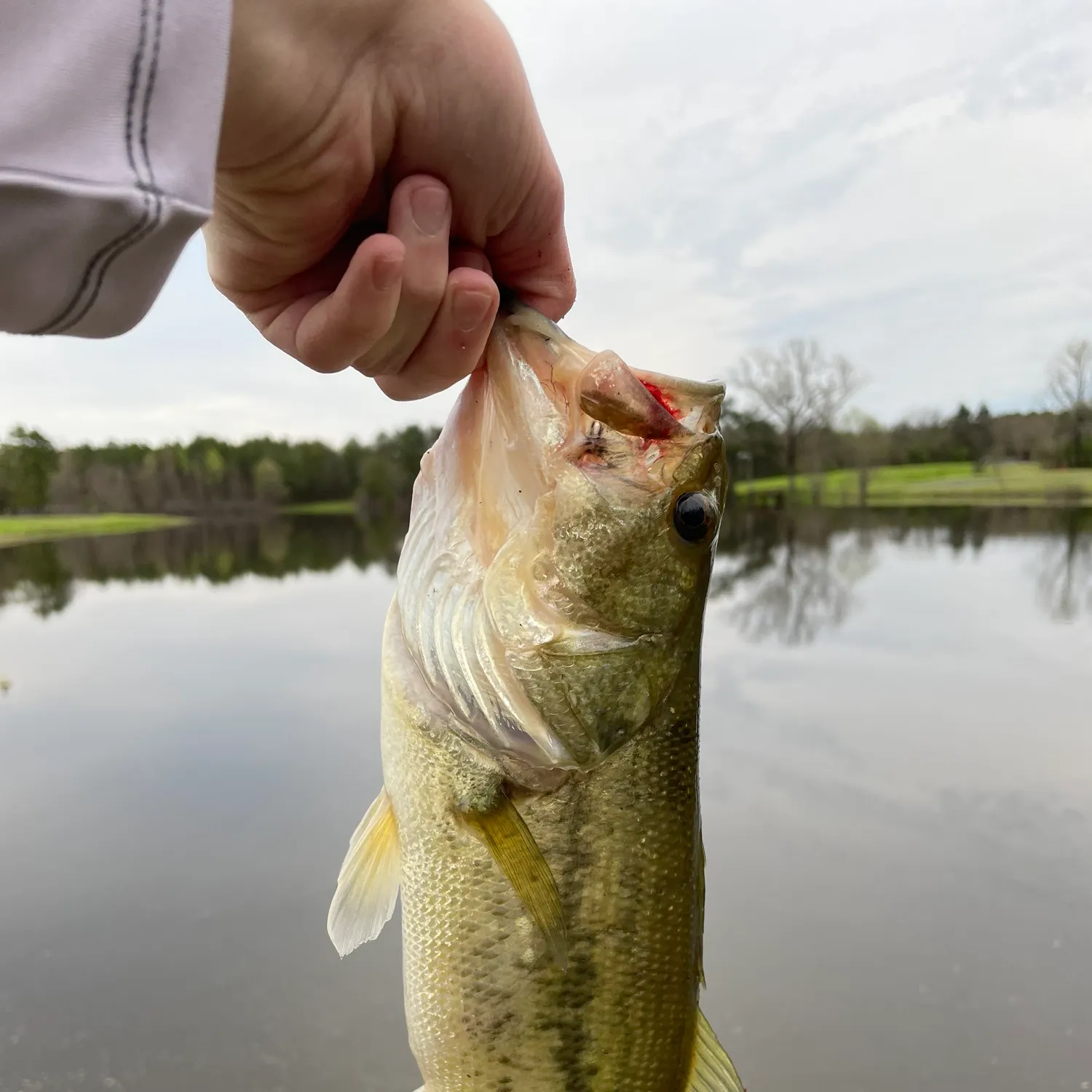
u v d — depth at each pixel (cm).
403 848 27
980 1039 54
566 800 26
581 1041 26
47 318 16
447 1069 26
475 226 24
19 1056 54
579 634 26
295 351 24
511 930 26
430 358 23
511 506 26
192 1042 54
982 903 69
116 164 15
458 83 21
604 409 26
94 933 66
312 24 19
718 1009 57
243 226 22
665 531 26
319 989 60
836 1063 53
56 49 15
